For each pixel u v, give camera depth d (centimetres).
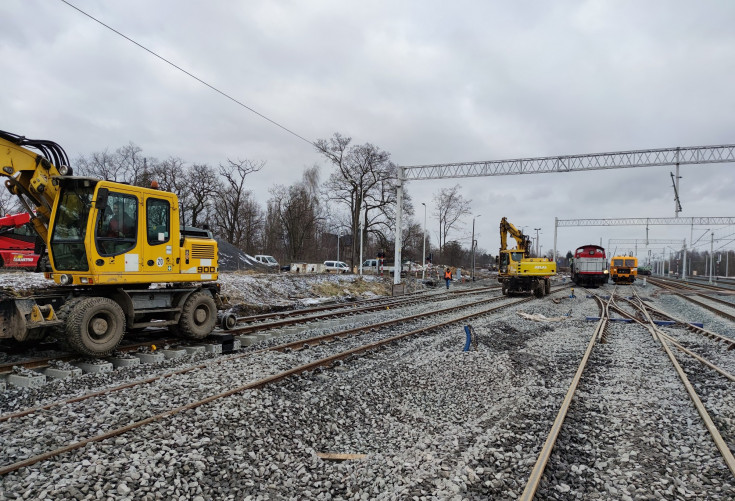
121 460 445
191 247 1027
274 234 6750
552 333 1416
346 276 3300
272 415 605
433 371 888
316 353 993
